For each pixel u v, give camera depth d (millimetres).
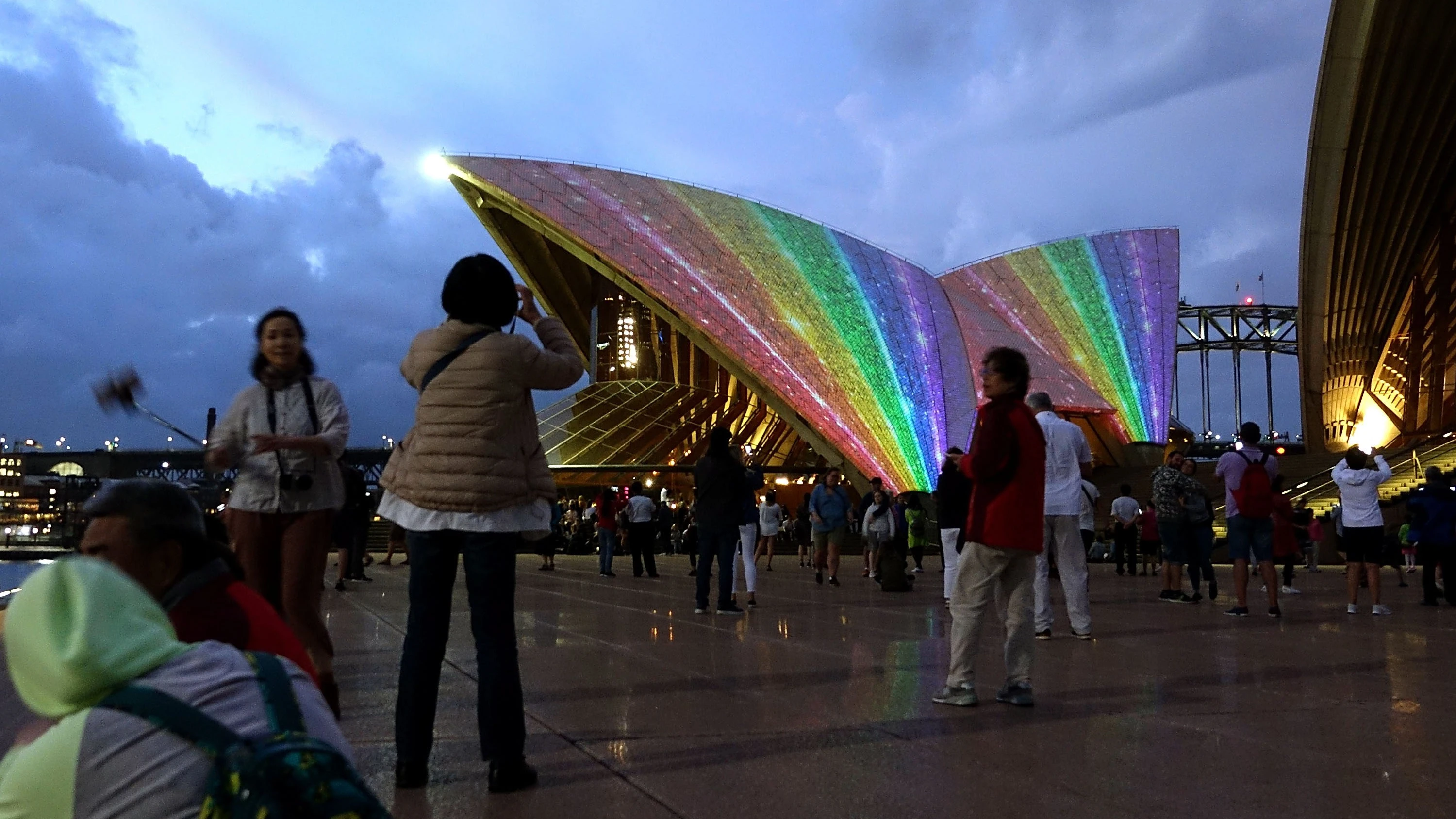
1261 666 6840
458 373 3838
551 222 39969
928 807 3414
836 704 5293
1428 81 31062
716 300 39312
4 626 1496
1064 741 4445
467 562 3785
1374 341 52969
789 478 46562
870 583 16766
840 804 3443
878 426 39906
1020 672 5320
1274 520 11180
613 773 3867
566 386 4012
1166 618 10648
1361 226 39906
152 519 2018
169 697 1487
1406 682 6129
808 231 46250
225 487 5113
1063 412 49000
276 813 1394
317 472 4824
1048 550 12828
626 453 44938
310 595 4789
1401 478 31359
